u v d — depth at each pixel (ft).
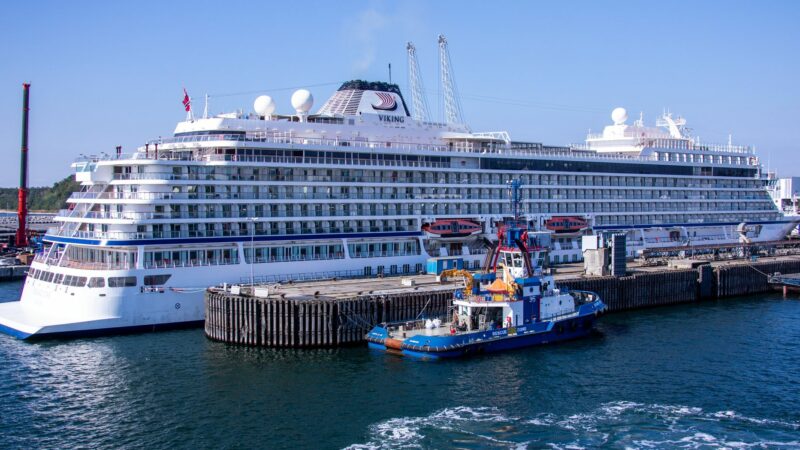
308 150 376.07
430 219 415.64
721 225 565.12
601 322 360.48
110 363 275.18
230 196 350.84
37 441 206.69
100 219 328.08
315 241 373.20
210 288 325.62
